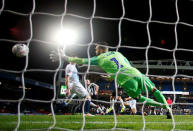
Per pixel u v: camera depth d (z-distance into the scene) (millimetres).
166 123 3723
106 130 2531
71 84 6660
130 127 2914
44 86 25094
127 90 4164
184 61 26812
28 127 2732
